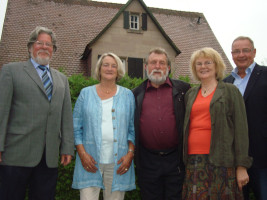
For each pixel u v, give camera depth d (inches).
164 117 137.5
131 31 576.7
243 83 149.4
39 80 121.3
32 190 122.0
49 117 121.1
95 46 549.3
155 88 145.3
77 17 679.7
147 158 139.9
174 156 138.0
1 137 111.0
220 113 117.7
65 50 591.5
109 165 131.4
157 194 138.5
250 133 134.1
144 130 138.5
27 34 597.3
